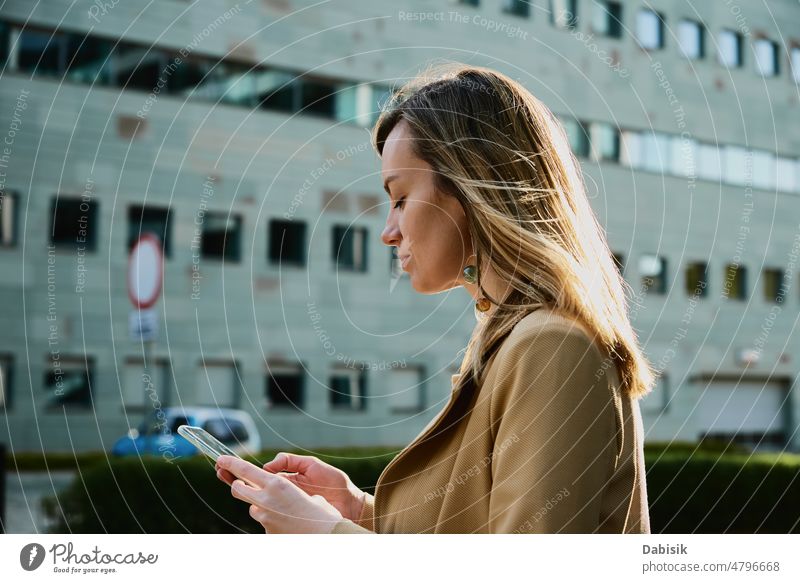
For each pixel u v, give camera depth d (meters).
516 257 1.23
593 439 1.12
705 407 20.50
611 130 19.11
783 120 21.52
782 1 21.47
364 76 17.45
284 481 1.29
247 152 16.66
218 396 16.56
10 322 15.09
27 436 15.05
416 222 1.32
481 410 1.23
